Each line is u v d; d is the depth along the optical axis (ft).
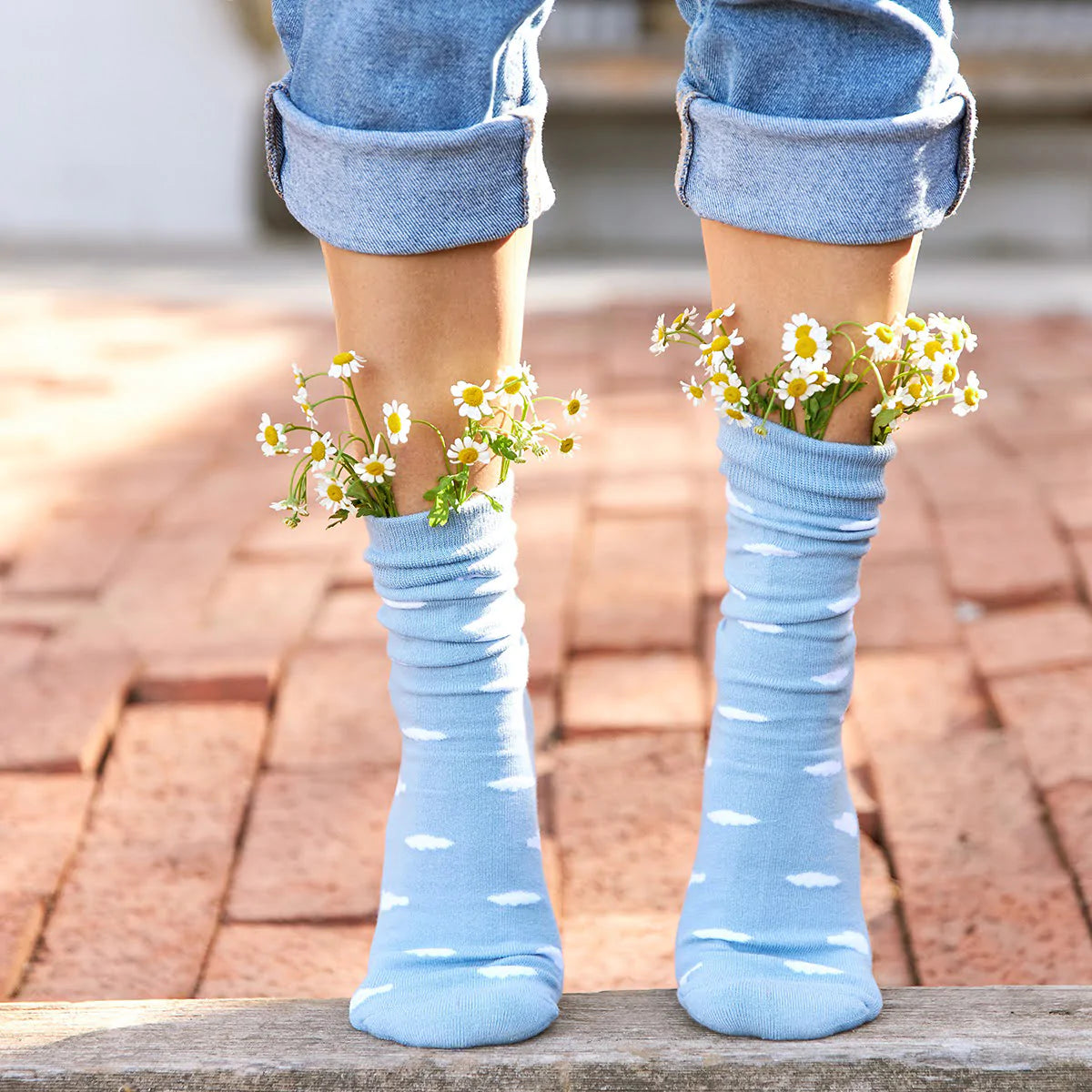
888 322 6.07
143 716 7.95
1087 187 26.76
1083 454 11.54
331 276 6.07
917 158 5.95
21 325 17.95
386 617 6.23
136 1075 6.09
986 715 7.75
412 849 6.30
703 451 12.25
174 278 22.21
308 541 10.29
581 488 11.34
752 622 6.23
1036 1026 6.13
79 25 26.35
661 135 26.89
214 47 26.48
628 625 8.64
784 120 5.93
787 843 6.28
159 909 7.00
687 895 6.40
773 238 6.01
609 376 14.96
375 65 5.89
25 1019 6.26
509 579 6.23
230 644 8.38
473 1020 6.11
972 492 10.72
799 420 6.09
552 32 26.96
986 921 6.82
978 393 6.12
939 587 8.98
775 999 6.12
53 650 8.35
